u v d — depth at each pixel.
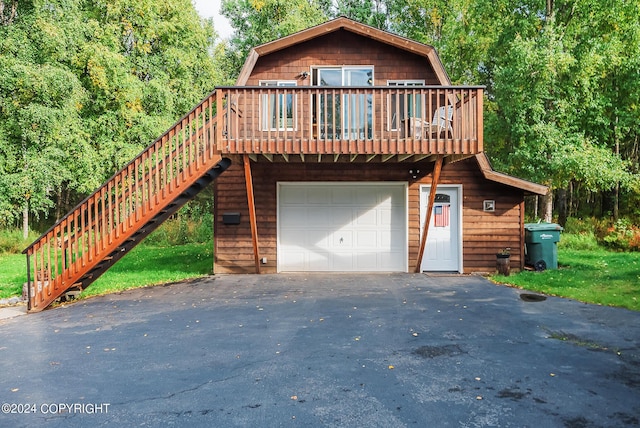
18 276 12.70
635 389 4.38
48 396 4.39
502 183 11.77
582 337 6.06
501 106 18.86
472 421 3.76
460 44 23.55
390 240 12.11
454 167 11.95
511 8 19.28
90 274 9.51
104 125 20.03
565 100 17.33
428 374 4.82
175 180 9.25
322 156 10.73
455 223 12.05
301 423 3.77
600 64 16.91
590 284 9.34
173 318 7.42
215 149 9.51
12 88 15.87
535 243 11.83
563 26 18.42
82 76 19.95
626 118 18.17
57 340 6.30
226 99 9.48
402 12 26.70
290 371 4.96
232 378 4.78
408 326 6.70
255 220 11.05
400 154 9.83
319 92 9.44
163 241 21.58
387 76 12.05
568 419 3.78
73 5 17.75
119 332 6.65
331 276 11.40
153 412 4.01
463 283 10.20
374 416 3.87
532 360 5.21
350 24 11.70
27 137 16.73
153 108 22.17
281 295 9.09
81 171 18.78
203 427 3.72
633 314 7.21
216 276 11.57
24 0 16.56
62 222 8.73
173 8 22.69
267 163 12.00
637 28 17.20
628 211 21.05
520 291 9.16
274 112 11.84
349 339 6.11
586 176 16.80
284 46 11.79
